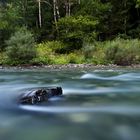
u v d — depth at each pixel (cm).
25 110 774
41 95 872
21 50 2591
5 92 1016
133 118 693
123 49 2591
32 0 4228
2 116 725
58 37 3519
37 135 595
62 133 601
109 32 3819
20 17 3981
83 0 3909
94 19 3594
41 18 4284
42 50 3031
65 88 1173
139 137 573
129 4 3881
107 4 3859
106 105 832
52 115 725
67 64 2569
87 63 2614
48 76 1708
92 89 1147
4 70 2205
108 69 2173
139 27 3791
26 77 1667
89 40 3216
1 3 4875
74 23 3341
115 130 613
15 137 589
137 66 2438
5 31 3303
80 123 660
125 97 964
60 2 3938
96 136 580
